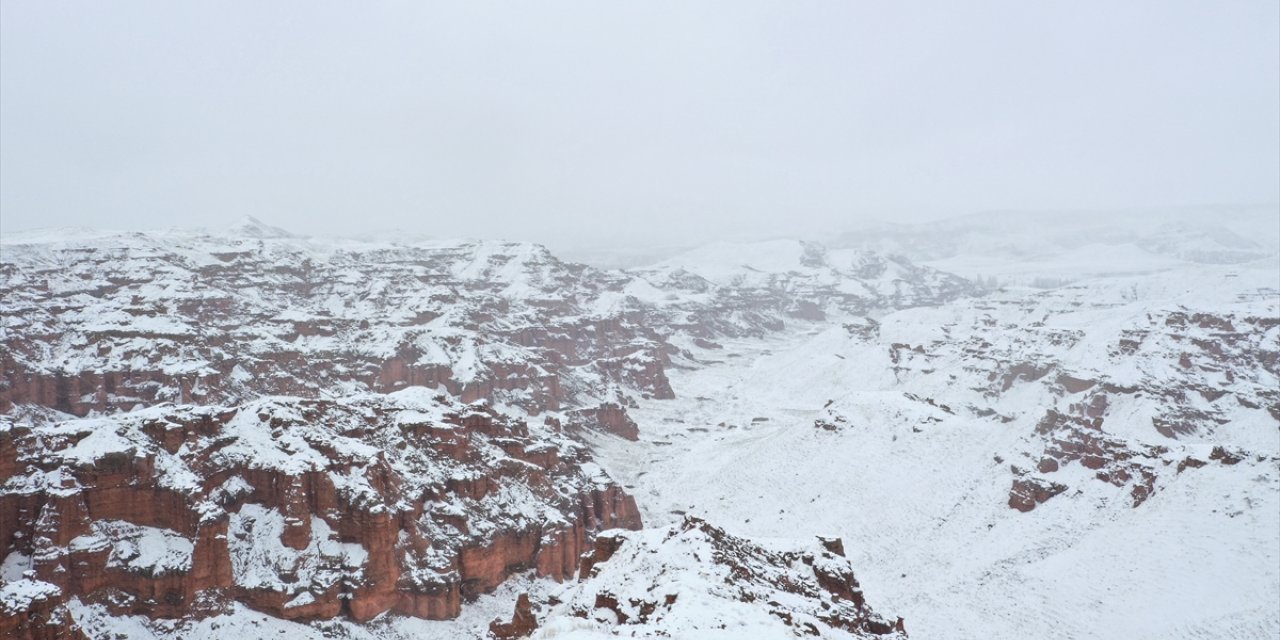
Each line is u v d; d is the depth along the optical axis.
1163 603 115.81
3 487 99.06
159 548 102.88
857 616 77.62
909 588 140.12
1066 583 128.12
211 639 98.62
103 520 103.44
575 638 58.22
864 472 187.00
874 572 149.25
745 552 83.06
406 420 136.88
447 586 115.00
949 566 144.75
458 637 111.88
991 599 130.00
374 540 110.88
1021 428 180.50
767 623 60.88
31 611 75.19
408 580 113.00
